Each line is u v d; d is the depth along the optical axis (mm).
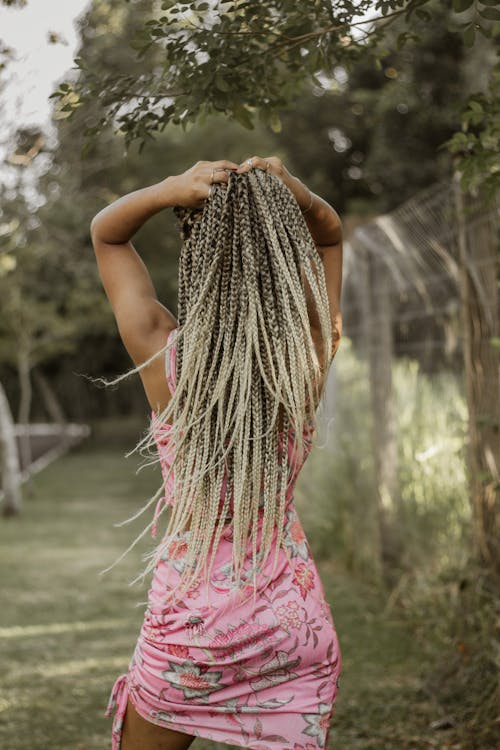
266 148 19141
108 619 6215
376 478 6465
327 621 1890
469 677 4086
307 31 2791
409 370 6152
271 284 1784
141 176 18016
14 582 7652
